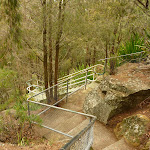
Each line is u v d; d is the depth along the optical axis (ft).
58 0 15.15
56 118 16.38
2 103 19.27
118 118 13.24
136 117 11.09
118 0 18.08
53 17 15.66
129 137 10.70
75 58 46.24
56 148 11.32
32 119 13.15
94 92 16.21
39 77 37.17
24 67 26.76
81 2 16.28
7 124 13.34
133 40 21.49
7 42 12.16
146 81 13.75
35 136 13.29
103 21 18.61
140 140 10.00
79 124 14.07
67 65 37.93
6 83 19.94
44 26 15.96
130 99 13.08
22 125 13.12
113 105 13.30
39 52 20.30
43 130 14.37
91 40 20.92
